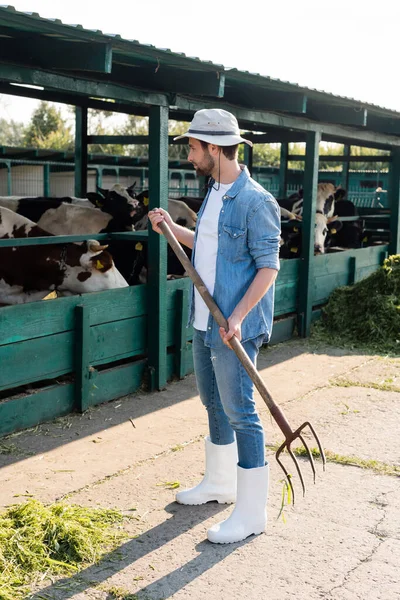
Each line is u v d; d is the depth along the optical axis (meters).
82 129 8.67
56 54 4.50
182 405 5.53
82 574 3.11
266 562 3.23
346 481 4.16
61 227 7.78
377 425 5.17
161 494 3.94
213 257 3.39
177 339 6.16
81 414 5.23
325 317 8.69
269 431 4.99
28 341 4.80
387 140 9.80
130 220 7.99
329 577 3.12
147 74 5.62
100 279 6.28
